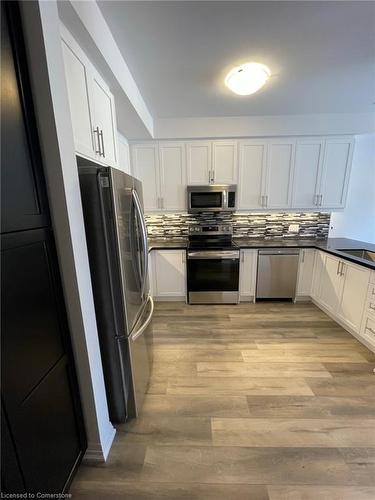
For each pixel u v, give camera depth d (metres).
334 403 1.70
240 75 1.87
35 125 0.97
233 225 3.66
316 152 3.16
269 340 2.48
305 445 1.41
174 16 1.33
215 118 3.02
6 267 0.82
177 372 2.03
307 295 3.37
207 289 3.32
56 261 1.10
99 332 1.43
